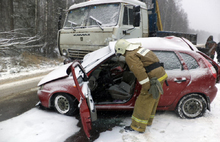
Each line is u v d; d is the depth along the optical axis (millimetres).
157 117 3992
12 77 7762
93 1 6910
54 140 3145
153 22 8312
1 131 3389
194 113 3898
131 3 6852
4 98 5254
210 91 3789
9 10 15406
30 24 16594
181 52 3932
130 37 6801
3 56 11805
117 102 3844
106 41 6219
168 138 3219
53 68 10516
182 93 3779
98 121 3836
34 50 14750
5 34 13938
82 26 6879
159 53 3914
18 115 4109
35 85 6711
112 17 6379
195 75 3771
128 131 3445
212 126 3596
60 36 7461
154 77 3098
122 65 5027
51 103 4125
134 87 3746
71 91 3803
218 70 4043
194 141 3125
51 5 17781
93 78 4277
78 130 3477
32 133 3332
